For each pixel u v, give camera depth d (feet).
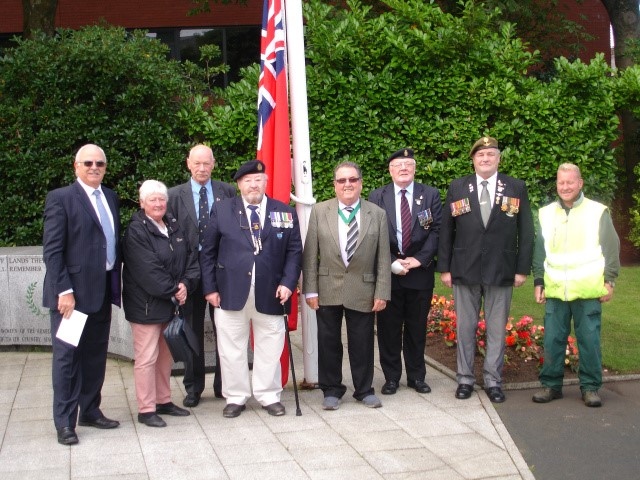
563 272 19.66
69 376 17.28
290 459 16.17
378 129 33.60
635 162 41.04
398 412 19.35
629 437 17.49
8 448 16.97
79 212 17.42
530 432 17.92
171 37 52.75
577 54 49.57
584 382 19.93
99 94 30.89
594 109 34.81
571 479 15.35
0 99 31.37
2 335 26.58
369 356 20.07
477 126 33.99
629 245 41.75
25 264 26.35
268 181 21.44
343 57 33.53
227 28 53.01
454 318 26.11
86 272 17.44
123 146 31.30
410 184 21.36
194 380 20.06
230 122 32.71
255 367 19.43
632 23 45.29
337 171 19.77
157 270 18.08
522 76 36.27
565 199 19.92
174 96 33.06
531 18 46.01
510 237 20.22
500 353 20.43
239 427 18.28
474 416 18.98
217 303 19.01
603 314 29.35
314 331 21.52
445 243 20.86
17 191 30.83
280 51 21.39
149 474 15.42
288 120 21.79
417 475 15.34
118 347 24.86
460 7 42.91
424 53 33.58
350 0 35.53
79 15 50.98
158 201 18.16
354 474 15.38
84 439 17.51
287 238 19.36
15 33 51.03
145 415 18.47
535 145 34.68
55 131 30.60
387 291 19.80
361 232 19.70
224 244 19.06
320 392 21.35
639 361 23.29
